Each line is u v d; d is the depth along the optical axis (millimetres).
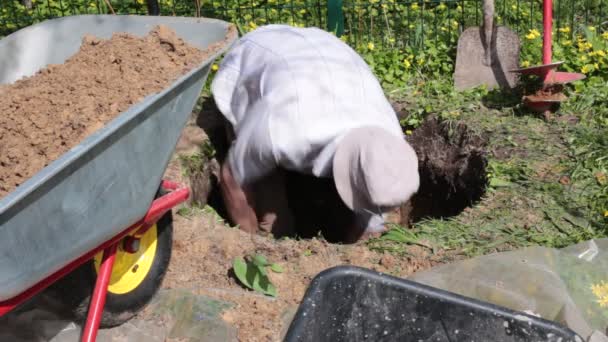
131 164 2498
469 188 4949
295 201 5148
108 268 2697
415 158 3602
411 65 5980
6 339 3062
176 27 3264
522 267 3484
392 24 6734
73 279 2793
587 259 3586
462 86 5723
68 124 2594
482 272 3480
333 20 6406
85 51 3146
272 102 3969
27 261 2148
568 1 7082
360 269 2186
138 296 3174
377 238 3904
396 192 3496
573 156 4629
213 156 5027
